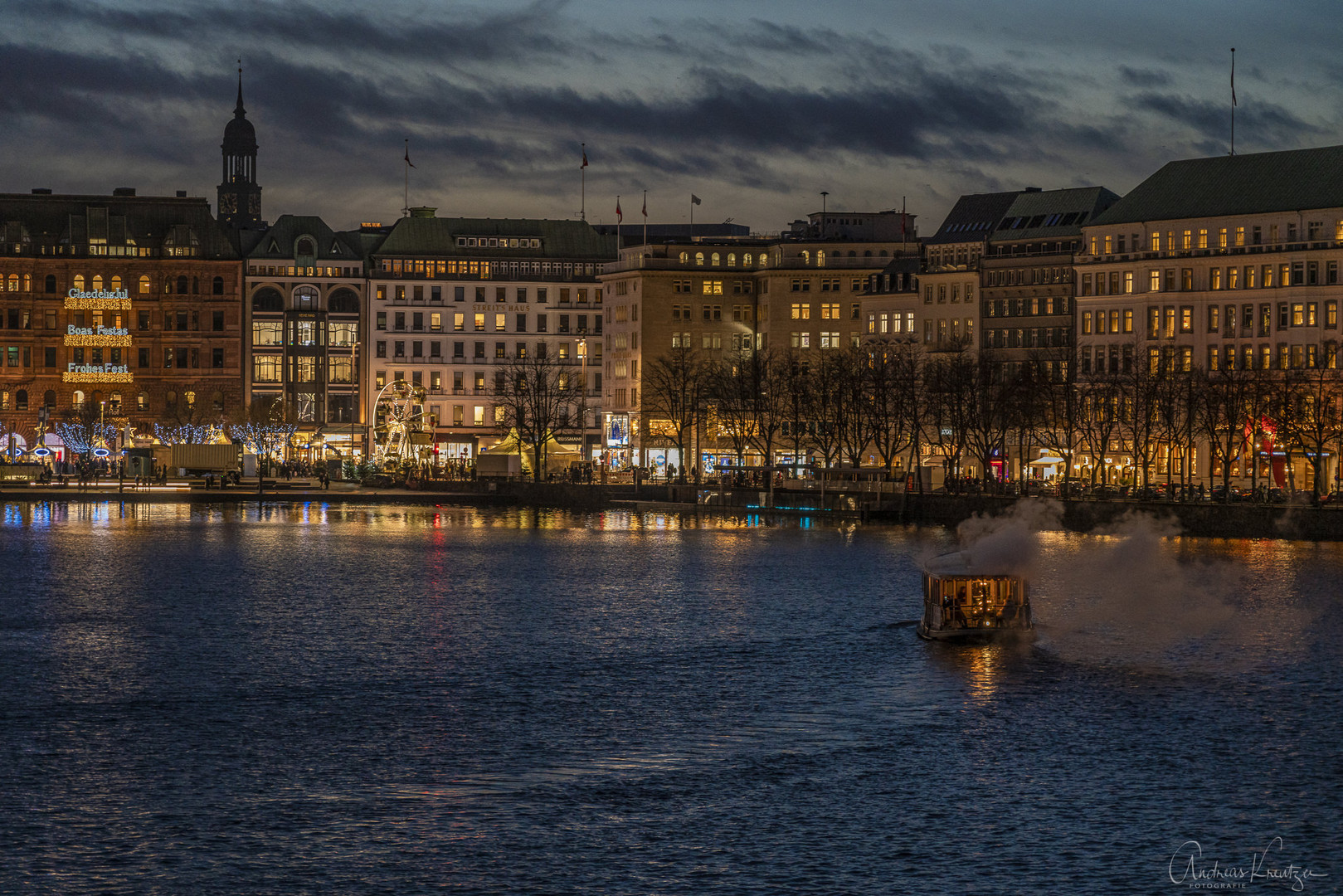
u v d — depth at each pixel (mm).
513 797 62375
